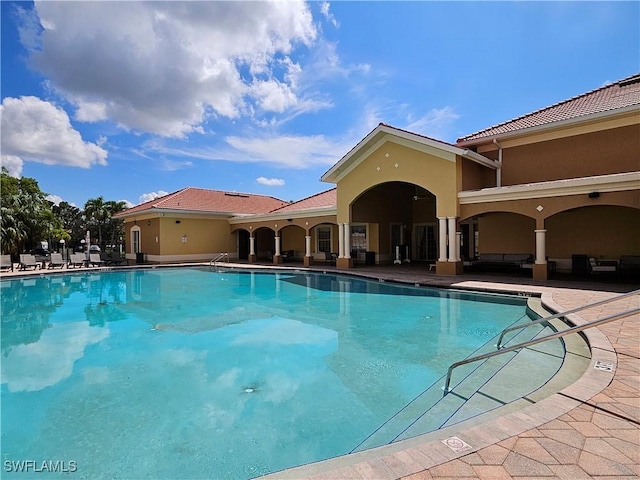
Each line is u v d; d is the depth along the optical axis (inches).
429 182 626.5
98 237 2105.1
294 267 832.9
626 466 101.4
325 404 188.2
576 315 290.0
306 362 251.0
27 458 148.4
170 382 221.0
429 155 626.2
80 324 368.8
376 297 486.6
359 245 925.2
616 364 177.5
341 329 335.3
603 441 113.3
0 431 168.6
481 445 112.0
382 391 201.5
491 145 653.3
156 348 286.8
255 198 1334.9
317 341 299.1
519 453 107.3
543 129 570.6
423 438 121.3
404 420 168.1
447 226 621.6
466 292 474.0
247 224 1069.1
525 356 231.5
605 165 529.7
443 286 498.6
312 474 103.5
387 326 341.4
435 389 198.2
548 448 109.8
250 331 333.7
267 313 408.8
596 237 567.8
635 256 523.5
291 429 165.3
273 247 1221.1
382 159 703.7
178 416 179.6
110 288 614.5
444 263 606.9
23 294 560.4
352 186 764.6
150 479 134.2
